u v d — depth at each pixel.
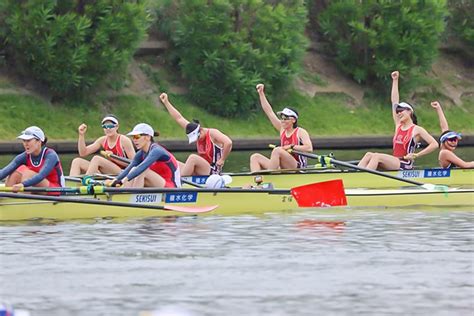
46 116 136.38
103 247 56.62
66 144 128.12
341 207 74.50
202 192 70.06
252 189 71.88
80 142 83.19
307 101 156.88
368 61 162.75
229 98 147.62
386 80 161.38
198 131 82.69
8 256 53.88
